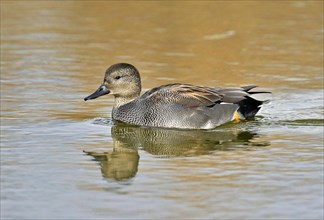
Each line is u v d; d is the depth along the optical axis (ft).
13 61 69.67
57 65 68.28
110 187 37.91
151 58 71.56
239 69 67.46
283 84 61.98
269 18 88.02
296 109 54.39
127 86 52.70
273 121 51.44
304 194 36.52
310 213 34.12
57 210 34.78
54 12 91.56
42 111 53.78
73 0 97.30
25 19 87.92
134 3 95.25
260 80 63.36
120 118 52.03
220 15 88.74
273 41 78.18
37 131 48.73
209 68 67.87
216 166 41.32
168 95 51.06
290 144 45.68
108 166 41.60
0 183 38.47
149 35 80.94
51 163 42.04
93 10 92.32
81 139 47.26
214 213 34.14
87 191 37.35
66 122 51.29
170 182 38.58
